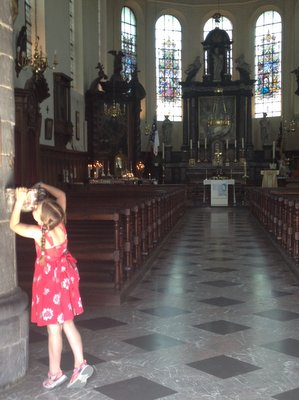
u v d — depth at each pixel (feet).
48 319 14.16
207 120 117.70
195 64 119.24
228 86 116.88
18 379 15.31
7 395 14.46
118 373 15.90
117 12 113.91
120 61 96.94
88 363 16.75
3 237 15.17
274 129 119.03
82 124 91.15
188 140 118.32
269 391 14.52
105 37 105.70
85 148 92.73
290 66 116.67
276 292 26.63
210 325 20.88
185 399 14.07
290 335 19.56
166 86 123.65
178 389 14.70
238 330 20.20
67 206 29.55
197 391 14.56
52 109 71.05
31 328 20.57
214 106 117.50
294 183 91.81
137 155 98.27
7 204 15.33
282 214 40.55
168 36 123.85
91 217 24.68
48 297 14.23
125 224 28.07
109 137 94.73
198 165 113.70
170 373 15.88
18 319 15.29
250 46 122.83
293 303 24.35
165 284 28.63
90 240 25.04
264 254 39.01
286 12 116.78
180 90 124.47
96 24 100.78
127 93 96.53
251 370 16.07
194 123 117.80
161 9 122.72
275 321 21.40
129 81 103.09
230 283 28.86
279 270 32.68
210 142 116.98
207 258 37.27
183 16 124.36
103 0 104.53
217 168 109.91
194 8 124.77
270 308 23.45
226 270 32.71
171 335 19.63
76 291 14.74
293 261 33.42
